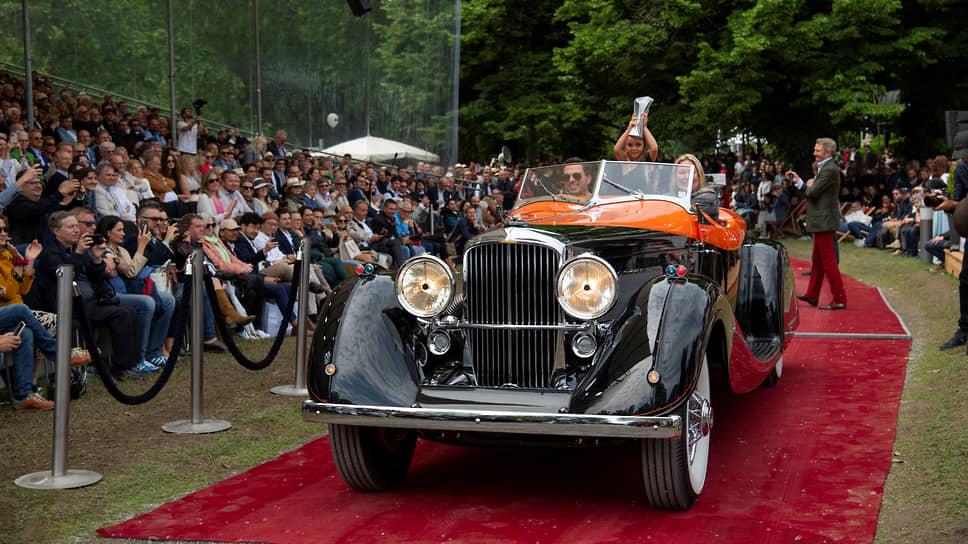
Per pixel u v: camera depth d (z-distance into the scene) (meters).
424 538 3.52
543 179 5.39
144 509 3.91
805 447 4.78
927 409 5.40
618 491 4.12
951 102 24.38
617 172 5.27
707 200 5.30
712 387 6.39
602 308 3.81
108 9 15.14
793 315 6.55
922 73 24.31
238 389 6.40
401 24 18.98
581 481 4.29
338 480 4.37
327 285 9.21
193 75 16.12
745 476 4.31
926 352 7.29
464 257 4.12
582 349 3.88
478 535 3.55
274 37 16.94
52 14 14.55
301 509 3.91
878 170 22.44
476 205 15.95
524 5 30.53
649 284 4.03
